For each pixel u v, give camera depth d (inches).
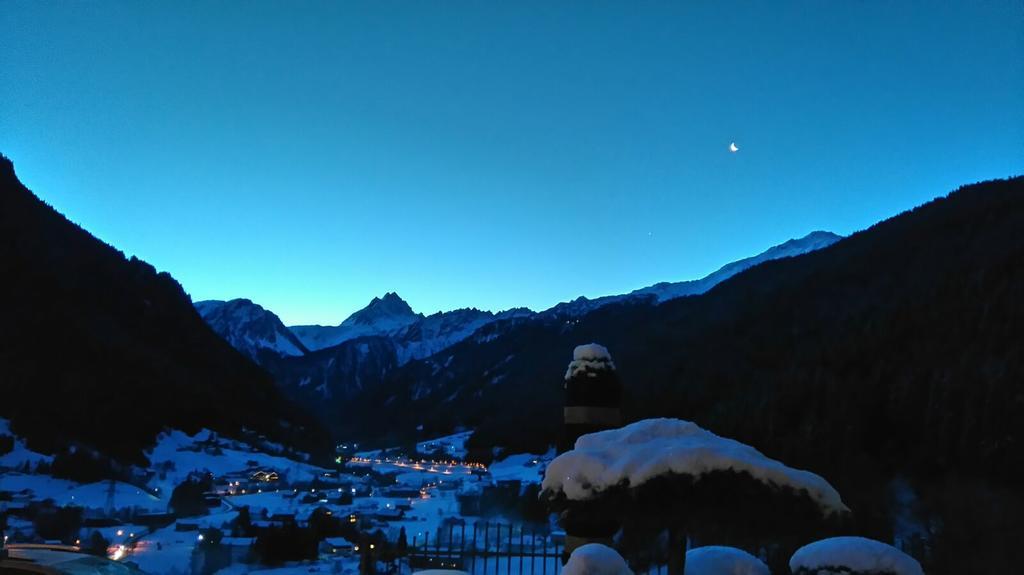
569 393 272.8
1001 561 448.1
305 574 944.9
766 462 165.3
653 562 252.1
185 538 1376.7
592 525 235.9
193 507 2028.8
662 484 168.9
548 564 423.5
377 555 386.9
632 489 169.3
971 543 473.7
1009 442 781.3
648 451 174.6
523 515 920.9
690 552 217.0
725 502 166.7
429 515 1766.7
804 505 162.1
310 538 1126.4
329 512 1679.4
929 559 461.1
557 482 182.1
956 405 912.9
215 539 1230.3
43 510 1643.7
